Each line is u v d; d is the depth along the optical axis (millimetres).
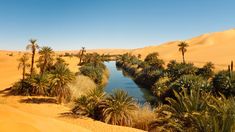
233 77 35969
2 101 34375
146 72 64250
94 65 80375
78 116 27328
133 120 25438
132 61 102688
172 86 40656
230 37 167500
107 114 25609
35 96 39219
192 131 10219
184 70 51344
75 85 40562
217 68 67312
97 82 58125
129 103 26469
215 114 9695
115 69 110875
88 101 28547
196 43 176750
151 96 48688
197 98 11516
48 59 50000
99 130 22375
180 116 11656
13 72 72000
